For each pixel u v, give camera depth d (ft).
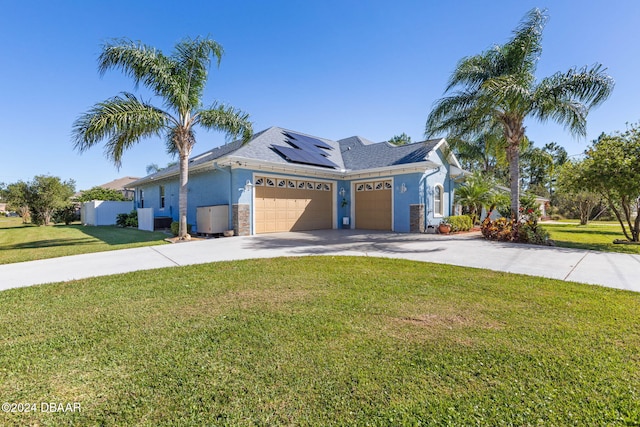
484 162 76.79
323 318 11.94
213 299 14.35
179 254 26.71
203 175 47.80
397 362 8.70
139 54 32.65
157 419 6.56
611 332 10.56
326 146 61.82
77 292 15.53
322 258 24.44
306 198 49.60
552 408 6.74
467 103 37.37
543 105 32.73
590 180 35.91
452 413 6.63
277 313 12.48
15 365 8.64
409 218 46.26
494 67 36.14
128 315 12.39
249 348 9.55
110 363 8.75
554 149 119.34
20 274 19.58
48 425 6.37
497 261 23.29
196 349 9.52
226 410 6.80
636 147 33.01
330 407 6.86
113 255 26.40
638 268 20.81
